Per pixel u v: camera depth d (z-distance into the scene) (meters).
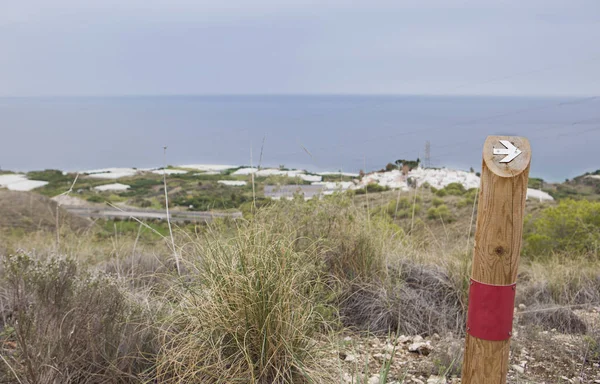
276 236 3.71
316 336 3.35
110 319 3.12
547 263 7.16
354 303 4.62
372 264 4.91
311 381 2.76
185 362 3.04
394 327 4.50
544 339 4.17
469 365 2.06
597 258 7.29
